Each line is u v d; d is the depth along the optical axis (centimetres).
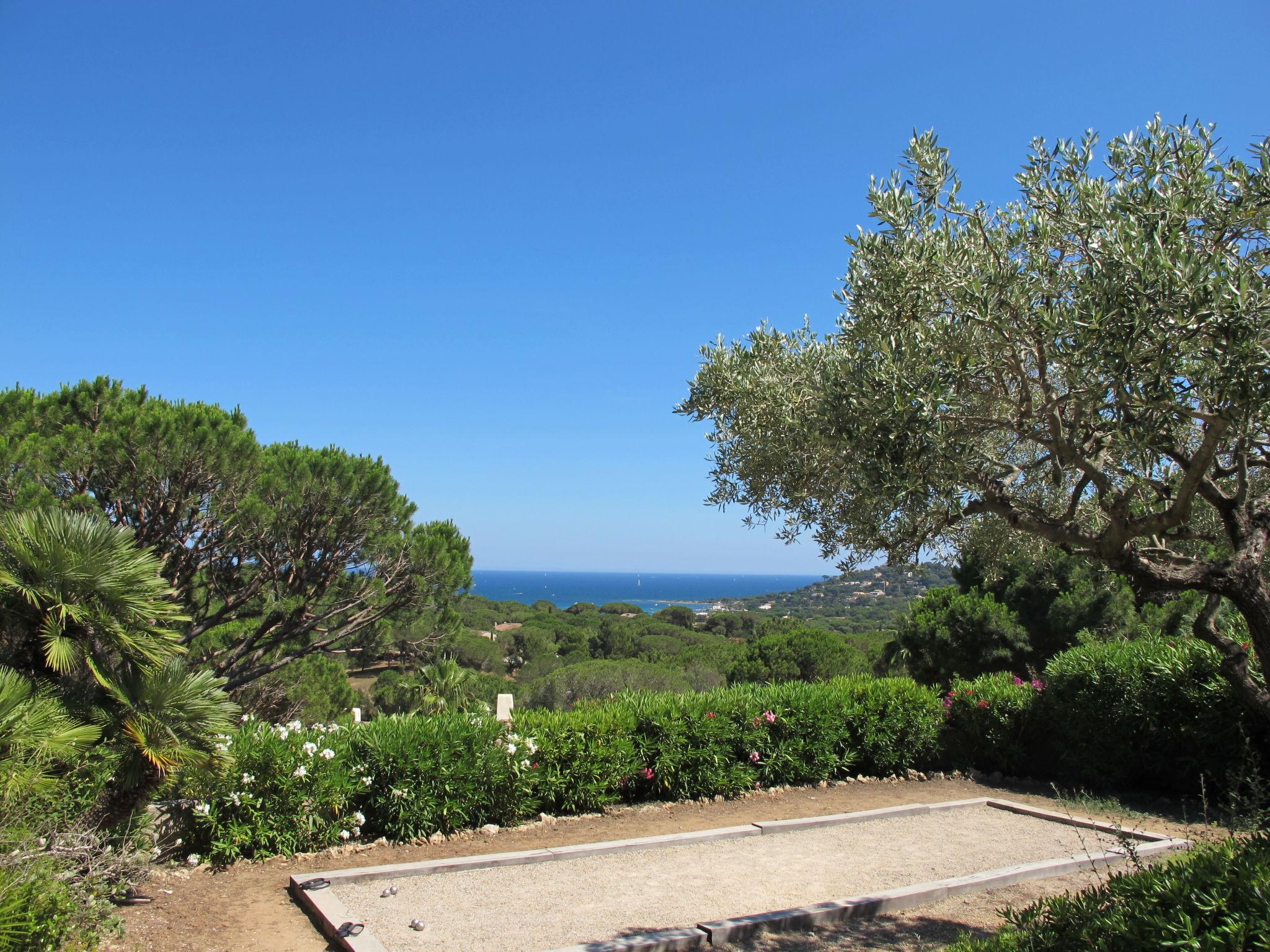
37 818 434
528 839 691
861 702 958
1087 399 382
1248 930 274
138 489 1027
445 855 641
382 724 690
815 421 461
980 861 652
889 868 634
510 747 711
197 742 486
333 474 1192
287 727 665
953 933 509
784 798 858
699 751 831
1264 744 770
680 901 554
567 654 4772
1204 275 342
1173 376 363
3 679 411
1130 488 402
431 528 1383
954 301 425
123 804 491
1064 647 1319
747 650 2266
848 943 493
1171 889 309
